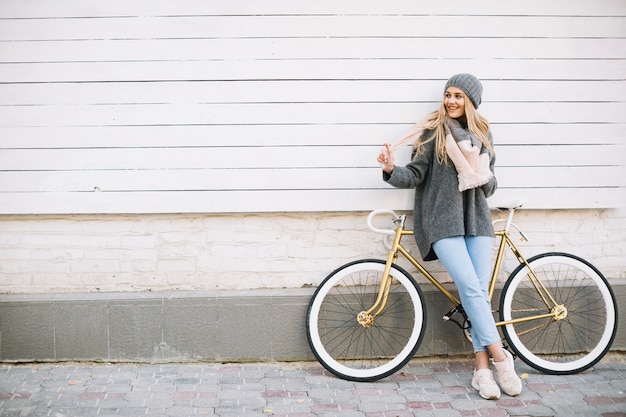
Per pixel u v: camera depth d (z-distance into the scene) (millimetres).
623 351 5293
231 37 4949
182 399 4461
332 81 4996
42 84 4930
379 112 5023
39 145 4953
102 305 4969
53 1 4898
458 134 4598
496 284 5234
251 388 4648
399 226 4926
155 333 5004
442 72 5039
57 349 4988
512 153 5125
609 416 4227
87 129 4953
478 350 4680
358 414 4270
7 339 4965
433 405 4414
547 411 4316
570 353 5250
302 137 5008
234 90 4973
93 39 4922
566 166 5156
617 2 5105
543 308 5219
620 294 5219
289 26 4961
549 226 5262
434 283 5012
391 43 5004
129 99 4953
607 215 5262
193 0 4922
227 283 5145
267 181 5016
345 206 5055
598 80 5137
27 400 4410
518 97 5098
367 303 5129
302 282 5172
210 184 5000
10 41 4906
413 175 4699
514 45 5070
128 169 4980
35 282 5082
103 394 4516
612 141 5172
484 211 4738
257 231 5129
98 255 5086
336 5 4961
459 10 5023
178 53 4945
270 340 5062
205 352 5047
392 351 5160
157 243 5098
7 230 5047
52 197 4969
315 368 5027
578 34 5102
